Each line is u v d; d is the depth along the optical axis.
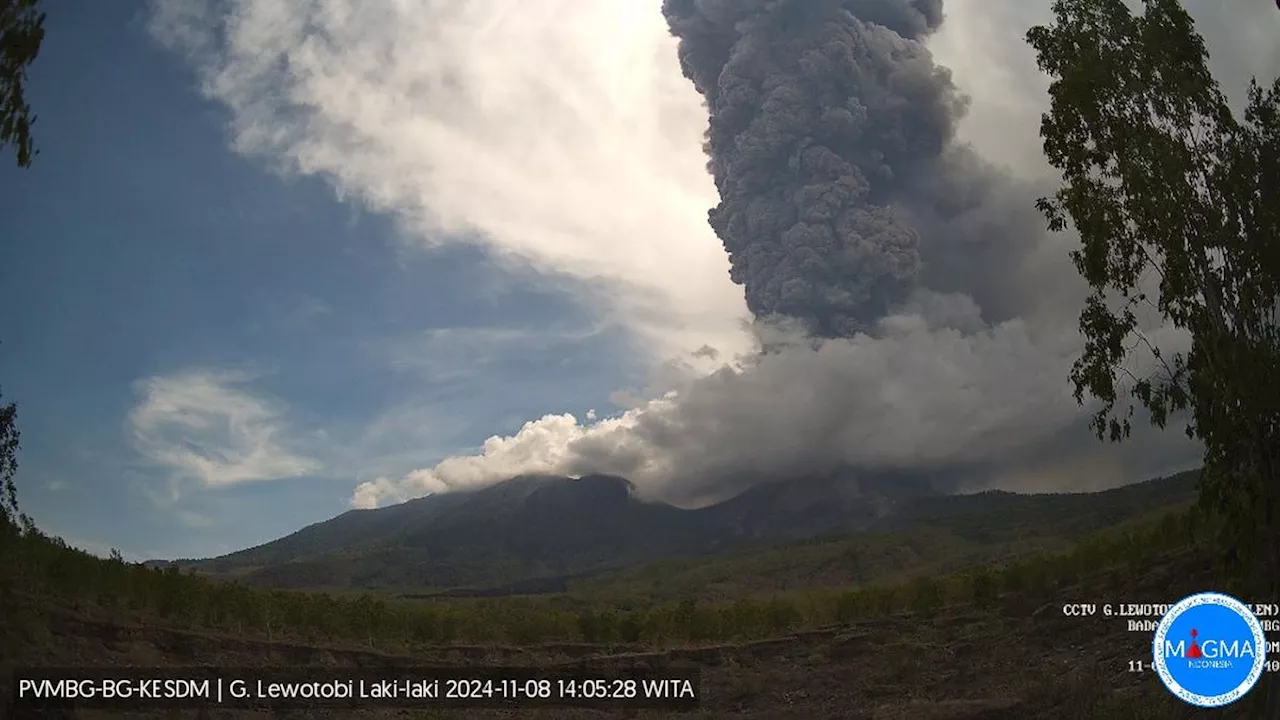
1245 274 21.14
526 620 44.41
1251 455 20.50
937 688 32.66
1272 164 21.56
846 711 31.27
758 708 33.12
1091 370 22.58
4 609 24.06
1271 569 20.08
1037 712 25.98
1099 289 22.73
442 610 46.28
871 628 42.53
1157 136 22.08
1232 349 20.45
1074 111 23.12
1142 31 22.94
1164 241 21.73
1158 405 22.00
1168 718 22.03
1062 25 24.08
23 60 17.06
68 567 27.92
